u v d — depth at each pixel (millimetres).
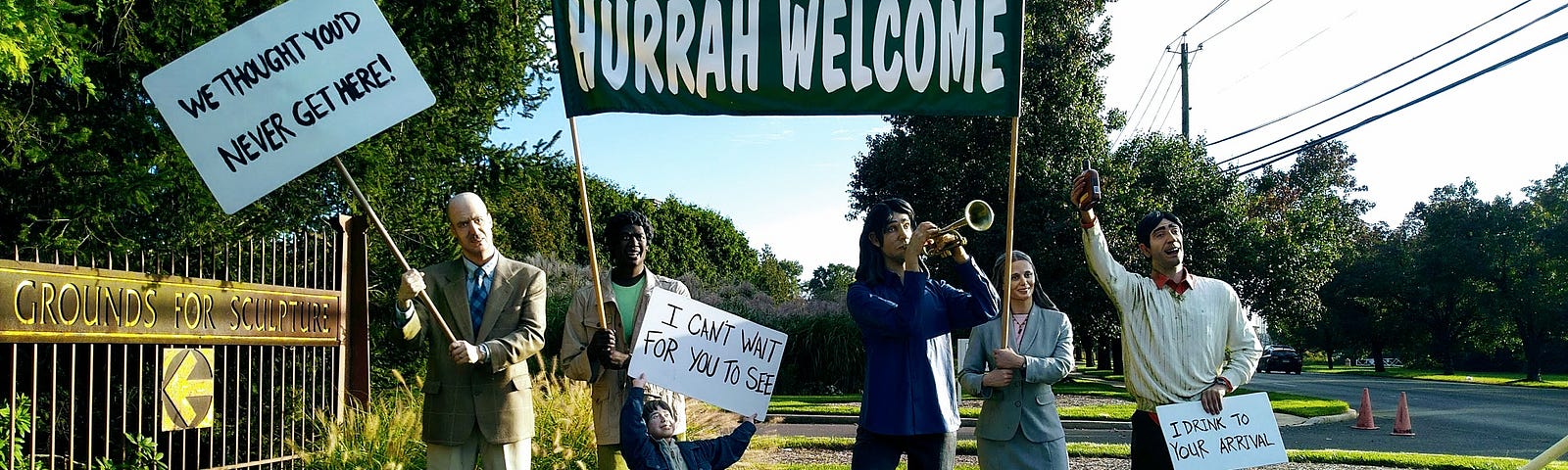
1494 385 38500
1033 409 5176
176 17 9320
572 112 5008
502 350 5016
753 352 5195
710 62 4965
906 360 4504
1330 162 37812
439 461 5180
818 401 20156
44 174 8648
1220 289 4922
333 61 4922
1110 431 14891
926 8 4875
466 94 12250
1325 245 31406
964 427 15211
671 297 5148
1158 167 28859
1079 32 29031
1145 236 4891
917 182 29609
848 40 4906
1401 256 64375
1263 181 36625
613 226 5477
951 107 4855
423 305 5141
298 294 7383
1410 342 66125
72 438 5910
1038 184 27797
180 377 6508
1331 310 68000
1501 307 57156
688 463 5199
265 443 8258
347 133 4898
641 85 4977
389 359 11633
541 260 22484
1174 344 4777
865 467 4555
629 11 5000
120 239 9242
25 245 8398
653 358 5082
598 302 5066
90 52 8953
